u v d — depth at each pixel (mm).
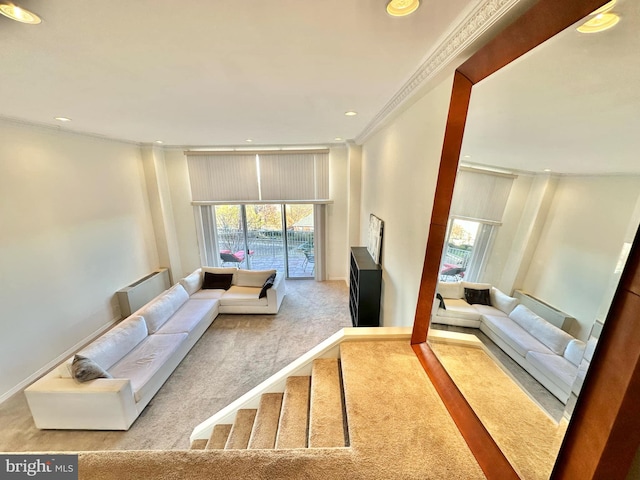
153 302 3852
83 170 3830
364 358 1875
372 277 3379
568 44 847
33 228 3166
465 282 1476
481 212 1330
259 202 5781
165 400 2854
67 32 1256
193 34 1290
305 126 3533
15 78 1801
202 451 1205
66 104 2428
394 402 1504
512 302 1157
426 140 1890
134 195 4863
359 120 3205
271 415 2016
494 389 1251
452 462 1171
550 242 968
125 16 1138
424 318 1883
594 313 792
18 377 2998
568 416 844
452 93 1418
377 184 3623
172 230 5695
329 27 1237
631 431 719
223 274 5086
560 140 919
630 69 693
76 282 3707
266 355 3621
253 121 3195
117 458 1166
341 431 1515
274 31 1271
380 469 1147
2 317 2865
